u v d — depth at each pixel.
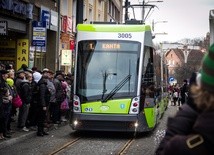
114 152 12.34
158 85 19.28
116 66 15.20
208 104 2.19
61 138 14.74
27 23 24.30
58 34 28.66
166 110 31.42
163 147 2.46
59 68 28.98
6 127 13.08
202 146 2.15
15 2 22.17
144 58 15.38
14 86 13.88
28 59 24.34
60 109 17.83
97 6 44.03
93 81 15.17
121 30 15.51
